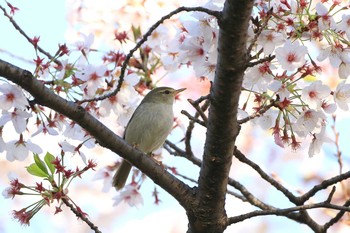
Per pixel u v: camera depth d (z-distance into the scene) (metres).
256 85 9.06
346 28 8.20
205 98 7.79
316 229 10.41
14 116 8.41
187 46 8.47
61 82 9.16
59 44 9.24
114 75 9.95
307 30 8.21
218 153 8.13
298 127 8.61
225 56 7.41
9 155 8.99
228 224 8.66
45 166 8.98
